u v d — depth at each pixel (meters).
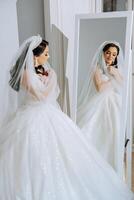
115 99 1.63
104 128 1.68
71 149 1.36
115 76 1.62
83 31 1.70
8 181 1.22
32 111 1.37
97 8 2.28
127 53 1.56
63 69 1.94
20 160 1.25
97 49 1.67
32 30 1.85
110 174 1.52
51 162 1.28
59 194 1.25
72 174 1.31
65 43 1.92
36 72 1.43
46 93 1.45
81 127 1.75
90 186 1.37
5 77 1.50
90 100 1.73
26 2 1.79
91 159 1.44
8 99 1.43
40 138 1.30
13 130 1.32
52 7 1.77
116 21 1.59
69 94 1.98
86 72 1.73
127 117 1.70
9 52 1.56
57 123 1.39
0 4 1.49
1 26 1.51
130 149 1.75
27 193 1.21
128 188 1.65
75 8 1.98
